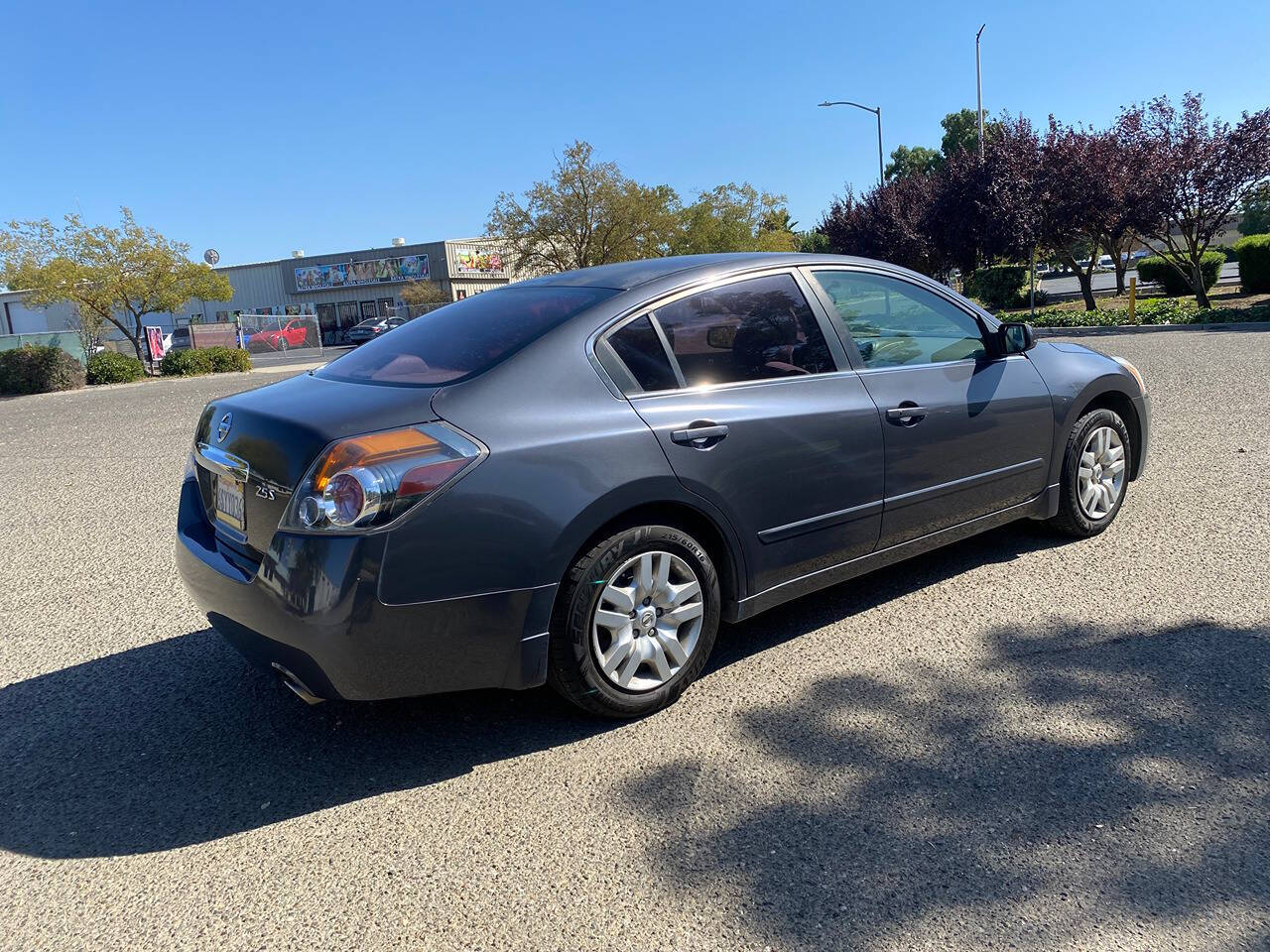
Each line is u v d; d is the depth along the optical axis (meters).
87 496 7.62
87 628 4.42
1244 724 2.94
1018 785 2.69
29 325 43.25
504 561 2.80
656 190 38.47
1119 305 24.42
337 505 2.63
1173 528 4.93
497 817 2.71
